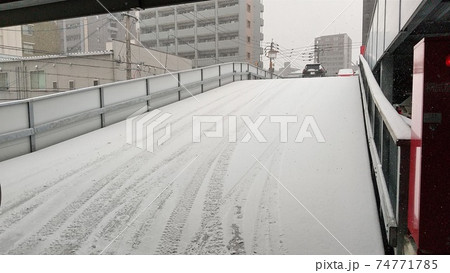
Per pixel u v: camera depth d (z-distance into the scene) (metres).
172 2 7.59
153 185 6.02
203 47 72.31
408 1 5.71
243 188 5.67
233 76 20.19
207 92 16.11
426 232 2.59
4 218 5.09
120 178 6.42
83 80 38.44
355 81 15.53
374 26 11.59
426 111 2.54
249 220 4.68
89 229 4.68
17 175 6.81
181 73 14.48
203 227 4.57
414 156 2.81
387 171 4.45
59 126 8.99
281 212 4.83
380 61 10.31
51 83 39.38
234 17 70.50
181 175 6.39
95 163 7.30
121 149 8.16
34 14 8.85
